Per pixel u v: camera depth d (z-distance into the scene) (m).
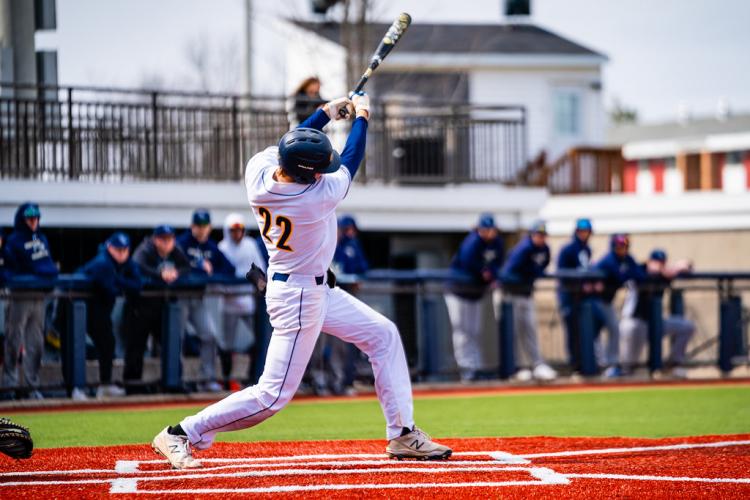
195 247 27.84
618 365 32.88
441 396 28.03
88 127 33.59
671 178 82.88
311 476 13.20
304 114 34.72
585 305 32.16
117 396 26.61
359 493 11.95
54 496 11.85
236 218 29.72
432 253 44.06
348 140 13.84
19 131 33.19
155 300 26.86
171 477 13.21
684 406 24.84
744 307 35.16
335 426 20.84
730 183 79.44
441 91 64.38
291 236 13.17
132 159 34.53
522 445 16.86
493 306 32.44
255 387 13.71
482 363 32.12
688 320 33.94
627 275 32.66
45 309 25.66
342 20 53.00
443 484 12.58
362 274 30.25
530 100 68.12
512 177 41.25
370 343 14.51
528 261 31.42
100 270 25.98
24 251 25.61
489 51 66.81
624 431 19.73
